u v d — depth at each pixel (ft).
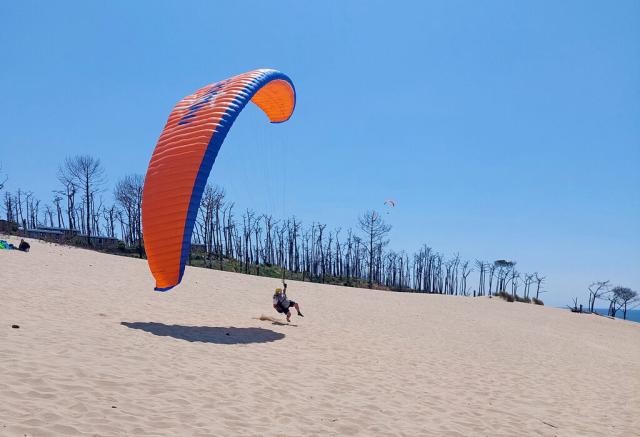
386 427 21.09
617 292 254.27
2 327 27.35
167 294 55.62
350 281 255.29
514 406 28.43
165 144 37.99
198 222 187.93
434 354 41.34
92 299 43.86
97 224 223.30
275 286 80.84
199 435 16.75
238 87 38.81
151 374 23.00
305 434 18.69
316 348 36.27
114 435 15.55
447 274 330.95
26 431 14.67
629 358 62.80
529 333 70.85
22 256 69.26
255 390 23.22
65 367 21.56
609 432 25.86
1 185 145.18
